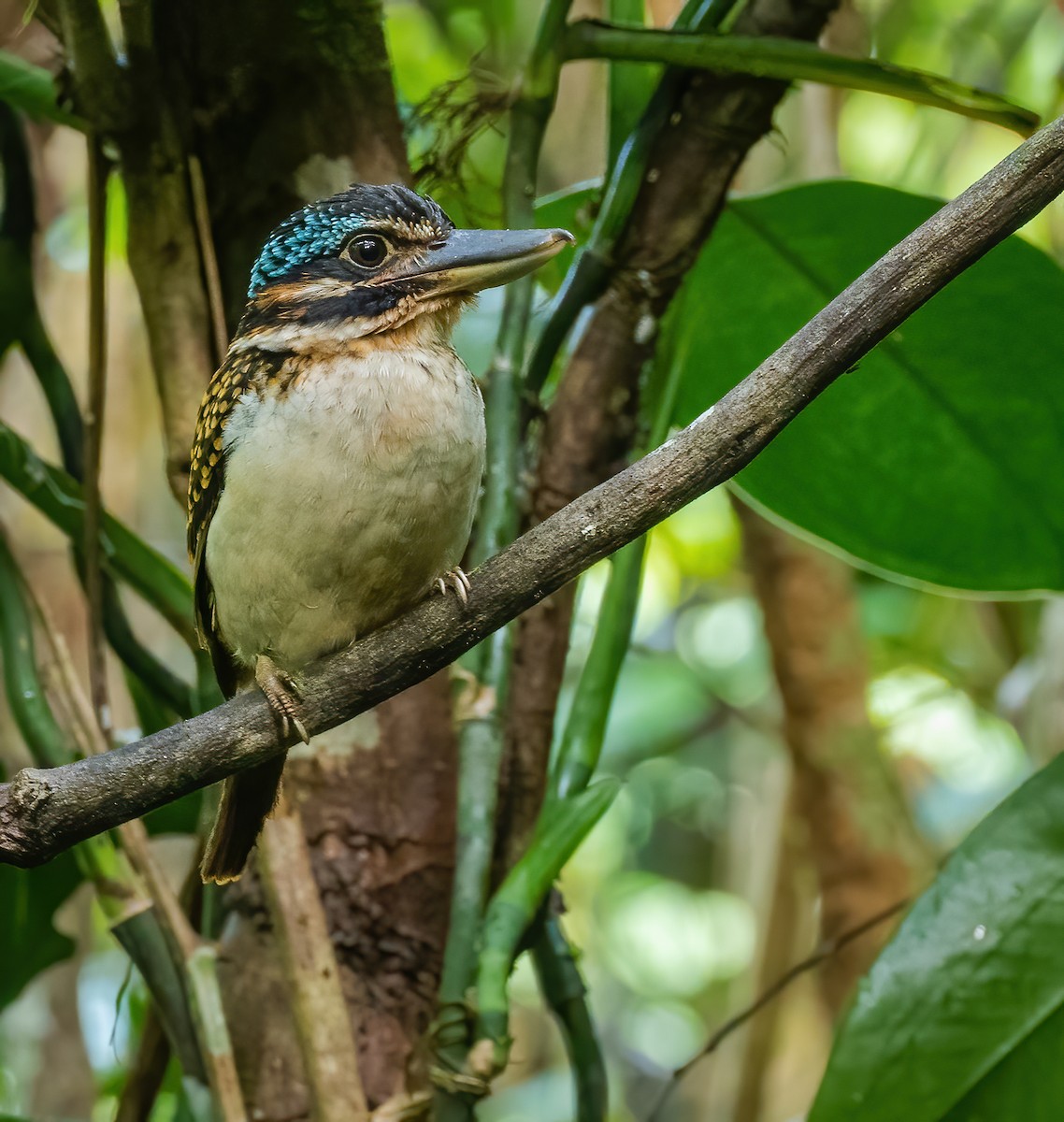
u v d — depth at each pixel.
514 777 5.78
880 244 6.65
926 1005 5.24
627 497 4.15
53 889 7.04
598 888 15.00
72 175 11.50
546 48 5.82
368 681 4.39
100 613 5.96
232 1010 5.55
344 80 5.61
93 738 5.79
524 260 5.46
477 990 4.88
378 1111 5.20
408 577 5.34
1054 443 6.85
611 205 5.95
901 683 11.86
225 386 5.39
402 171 5.78
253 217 5.71
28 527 10.59
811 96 9.71
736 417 4.04
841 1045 5.23
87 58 5.31
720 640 13.80
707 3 6.03
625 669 13.70
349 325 5.39
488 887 5.43
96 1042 11.77
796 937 10.97
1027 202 3.91
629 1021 14.72
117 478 11.54
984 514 7.14
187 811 7.20
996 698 11.38
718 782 14.73
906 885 9.30
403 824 5.62
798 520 7.35
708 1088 12.24
